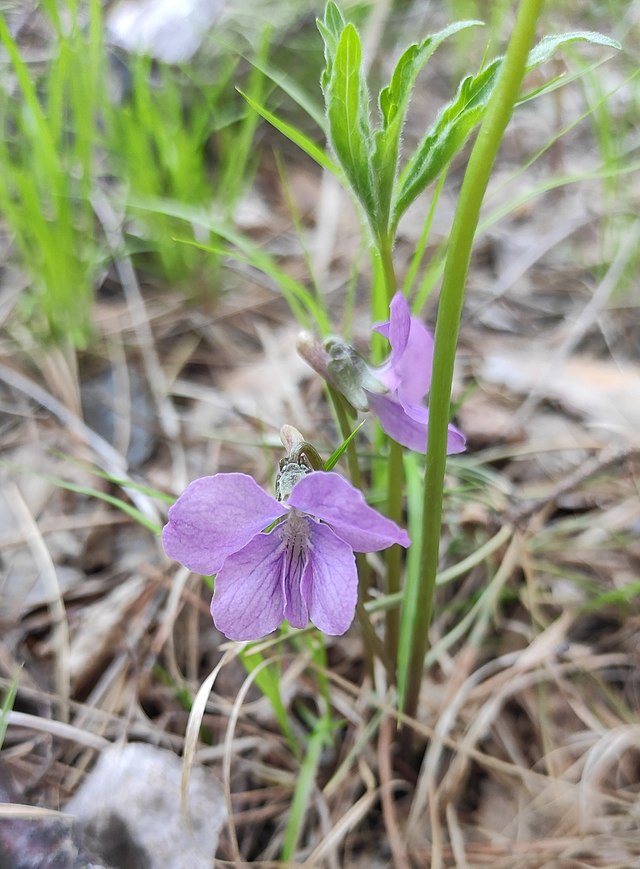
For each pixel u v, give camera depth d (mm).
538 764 95
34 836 72
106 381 137
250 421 120
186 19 186
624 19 198
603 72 206
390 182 67
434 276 98
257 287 161
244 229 173
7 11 167
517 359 150
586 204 186
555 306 164
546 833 89
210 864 77
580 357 150
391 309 64
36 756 88
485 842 88
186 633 104
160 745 91
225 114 170
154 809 80
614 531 117
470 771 95
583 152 203
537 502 106
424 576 74
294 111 194
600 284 157
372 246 77
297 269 165
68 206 128
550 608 112
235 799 87
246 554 63
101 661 100
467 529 114
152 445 131
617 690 103
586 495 123
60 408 129
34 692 93
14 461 124
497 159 208
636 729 94
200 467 127
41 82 159
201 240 149
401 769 94
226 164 167
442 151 65
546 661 101
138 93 136
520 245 177
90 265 138
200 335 150
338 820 89
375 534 59
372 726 92
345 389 72
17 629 102
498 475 129
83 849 73
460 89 64
